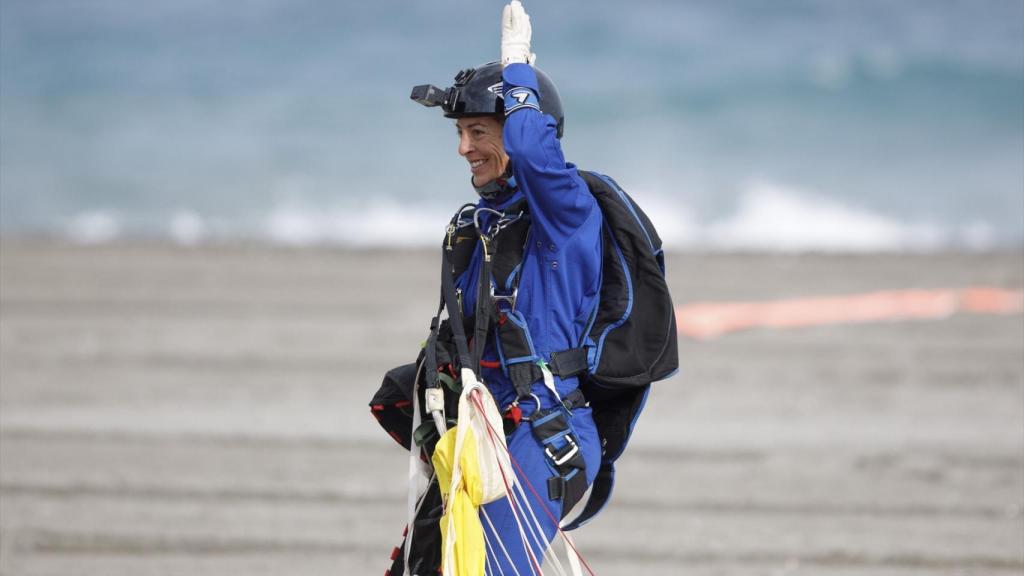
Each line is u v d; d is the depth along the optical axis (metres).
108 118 85.19
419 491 13.30
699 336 35.88
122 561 19.53
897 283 43.75
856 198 63.62
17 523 21.08
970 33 107.38
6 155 73.81
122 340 35.00
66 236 54.31
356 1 117.38
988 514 21.88
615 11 113.00
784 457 25.09
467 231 12.78
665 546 20.33
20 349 33.84
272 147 76.00
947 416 28.06
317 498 22.66
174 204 62.06
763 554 20.02
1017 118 81.50
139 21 114.19
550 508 12.09
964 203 62.50
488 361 12.41
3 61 102.38
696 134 79.44
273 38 107.94
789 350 34.19
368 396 29.69
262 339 35.25
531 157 11.59
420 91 12.51
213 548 20.16
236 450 25.41
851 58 98.62
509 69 11.98
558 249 12.02
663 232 56.66
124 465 24.33
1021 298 41.06
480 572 11.50
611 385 12.27
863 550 20.17
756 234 56.28
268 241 53.31
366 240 54.62
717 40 105.12
